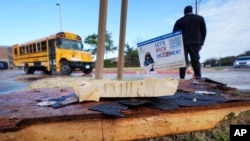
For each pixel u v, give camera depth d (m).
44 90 2.22
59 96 1.82
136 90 1.50
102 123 1.29
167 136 1.45
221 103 1.57
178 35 3.37
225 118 1.62
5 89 4.49
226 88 2.26
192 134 1.51
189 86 2.35
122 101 1.48
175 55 3.41
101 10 2.88
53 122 1.20
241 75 8.31
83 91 1.54
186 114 1.47
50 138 1.20
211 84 2.49
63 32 10.07
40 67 11.57
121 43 3.32
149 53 3.64
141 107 1.43
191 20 4.04
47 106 1.45
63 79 4.02
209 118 1.55
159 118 1.41
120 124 1.33
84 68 10.20
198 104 1.51
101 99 1.58
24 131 1.14
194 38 4.05
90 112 1.28
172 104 1.50
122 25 3.30
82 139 1.26
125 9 3.28
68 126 1.23
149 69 3.66
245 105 1.67
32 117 1.17
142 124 1.37
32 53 12.13
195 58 4.08
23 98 1.75
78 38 10.82
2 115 1.23
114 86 1.54
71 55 9.63
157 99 1.62
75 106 1.43
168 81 1.51
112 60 25.95
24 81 6.72
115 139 1.33
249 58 14.72
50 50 10.55
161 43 3.52
